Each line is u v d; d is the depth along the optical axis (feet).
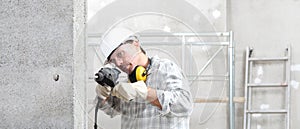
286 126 16.60
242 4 17.44
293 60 17.02
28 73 5.08
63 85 4.85
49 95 4.95
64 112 4.85
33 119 5.05
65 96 4.83
